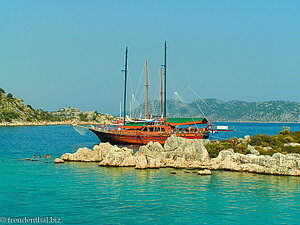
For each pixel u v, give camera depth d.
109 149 86.81
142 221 44.38
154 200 52.81
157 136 119.50
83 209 48.44
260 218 45.91
